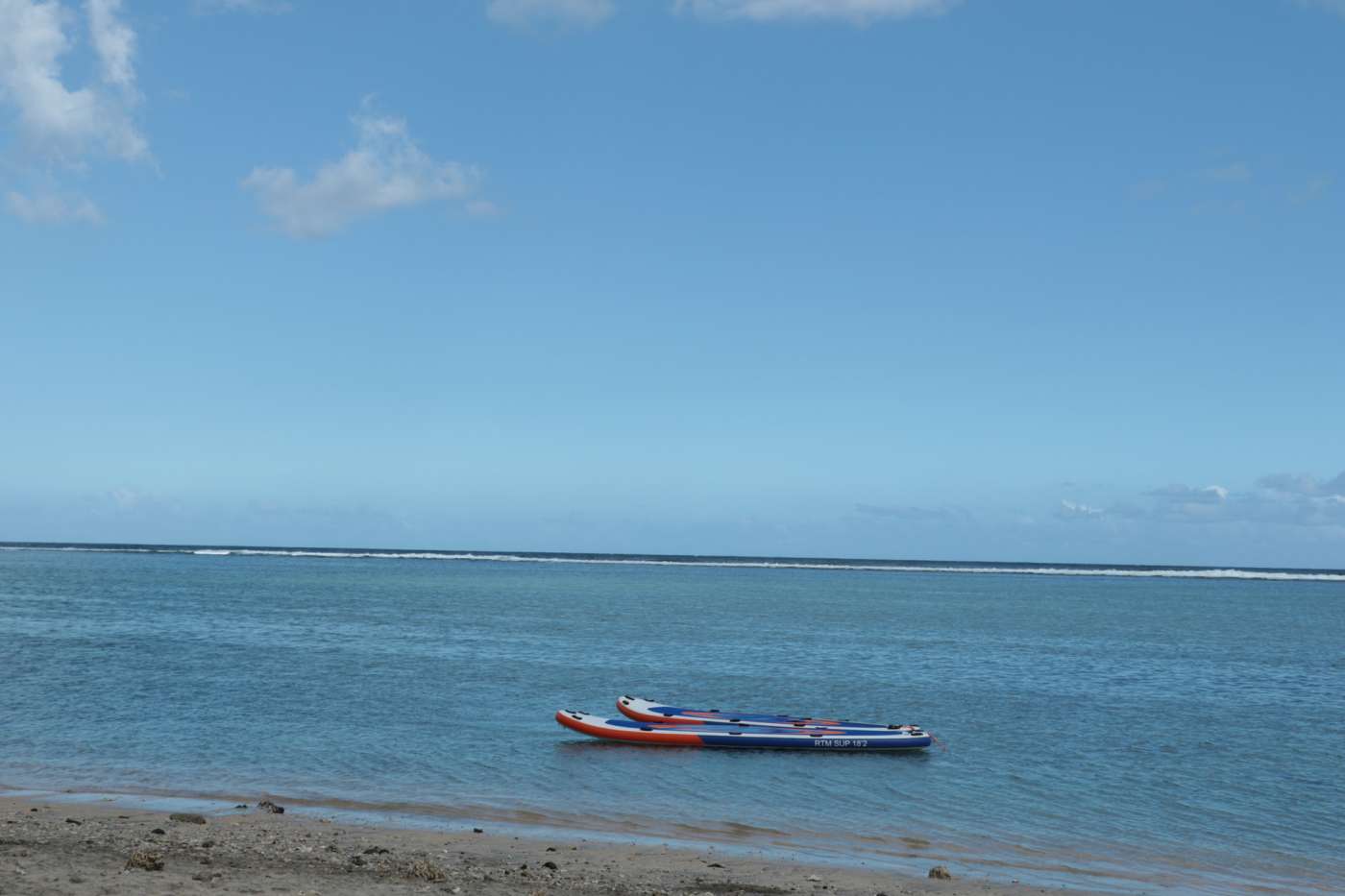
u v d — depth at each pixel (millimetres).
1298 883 23594
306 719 42219
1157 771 36469
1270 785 34438
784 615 113750
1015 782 34250
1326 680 65875
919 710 50469
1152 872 24078
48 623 85375
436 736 39406
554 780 32656
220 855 19609
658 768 35219
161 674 55531
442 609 112125
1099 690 58312
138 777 30797
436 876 18438
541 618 102438
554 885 18578
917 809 30172
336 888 17219
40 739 36656
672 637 84562
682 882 19609
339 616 99312
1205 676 66750
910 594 175000
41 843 19922
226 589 142500
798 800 30938
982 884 21578
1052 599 168875
